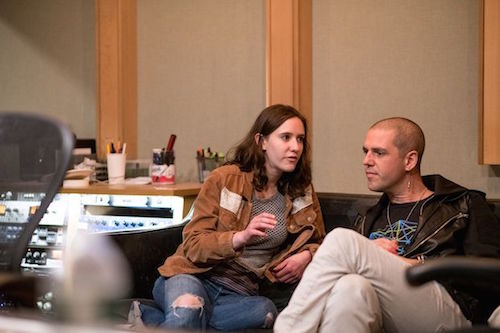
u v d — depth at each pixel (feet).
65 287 3.31
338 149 12.15
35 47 14.73
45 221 11.56
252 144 9.06
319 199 10.02
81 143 13.50
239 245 8.20
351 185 12.09
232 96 13.12
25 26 14.79
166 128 13.74
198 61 13.39
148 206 11.00
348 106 12.03
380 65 11.75
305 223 9.04
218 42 13.20
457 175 11.25
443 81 11.28
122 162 12.21
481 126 10.16
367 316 6.95
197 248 8.45
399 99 11.63
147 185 11.77
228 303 8.46
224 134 13.24
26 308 4.60
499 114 9.95
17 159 6.09
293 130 8.84
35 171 6.05
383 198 8.81
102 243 3.36
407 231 8.34
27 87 14.83
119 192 11.16
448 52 11.23
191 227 8.73
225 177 8.92
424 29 11.39
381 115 11.78
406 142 8.38
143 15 13.80
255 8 12.84
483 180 11.03
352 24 11.93
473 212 8.11
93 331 3.28
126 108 13.56
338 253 7.12
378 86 11.78
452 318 7.33
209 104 13.34
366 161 8.54
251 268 8.78
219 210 8.82
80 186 11.53
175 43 13.57
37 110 14.75
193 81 13.46
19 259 5.93
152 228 9.53
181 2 13.48
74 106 14.44
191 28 13.42
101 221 11.28
